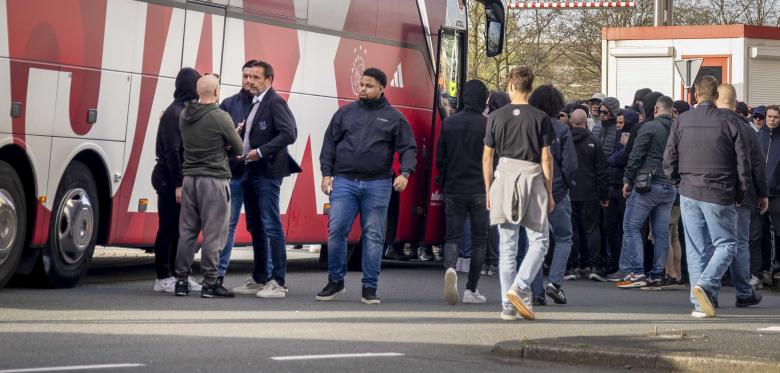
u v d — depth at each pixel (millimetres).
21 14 14211
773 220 20266
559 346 10281
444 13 22078
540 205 13305
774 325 13742
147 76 16344
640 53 50031
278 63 18625
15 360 9016
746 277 16281
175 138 14898
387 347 10641
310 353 10023
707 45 49656
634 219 19094
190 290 15391
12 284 15398
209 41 17406
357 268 21031
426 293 16812
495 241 20875
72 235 15266
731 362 9648
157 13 16484
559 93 15461
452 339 11445
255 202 15281
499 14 23016
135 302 13758
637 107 21906
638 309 15492
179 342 10422
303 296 15531
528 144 13289
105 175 15836
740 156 14742
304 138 19188
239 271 19625
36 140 14500
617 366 9984
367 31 20281
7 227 14172
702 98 15078
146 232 16641
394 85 20844
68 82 14984
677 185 15438
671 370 9812
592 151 20672
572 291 18188
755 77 49531
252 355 9766
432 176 21594
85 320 11773
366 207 14891
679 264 19625
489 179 13594
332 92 19609
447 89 22094
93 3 15383
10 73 14055
